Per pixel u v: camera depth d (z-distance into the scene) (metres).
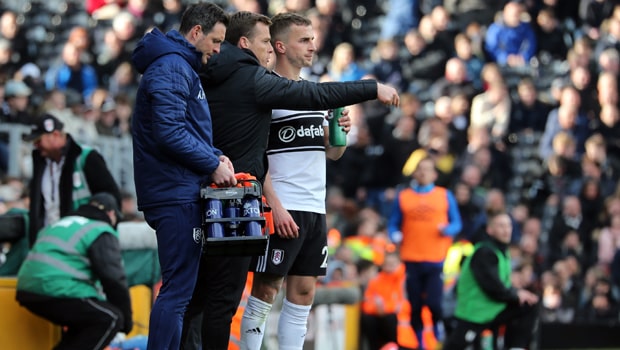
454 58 55.56
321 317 33.16
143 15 52.19
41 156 25.94
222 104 18.33
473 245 33.44
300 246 19.61
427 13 59.78
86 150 25.95
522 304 32.56
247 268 18.66
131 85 50.19
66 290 23.77
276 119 19.77
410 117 51.22
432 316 39.69
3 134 37.62
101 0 54.03
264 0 59.38
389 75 56.12
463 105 53.38
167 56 17.42
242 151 18.39
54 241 24.00
